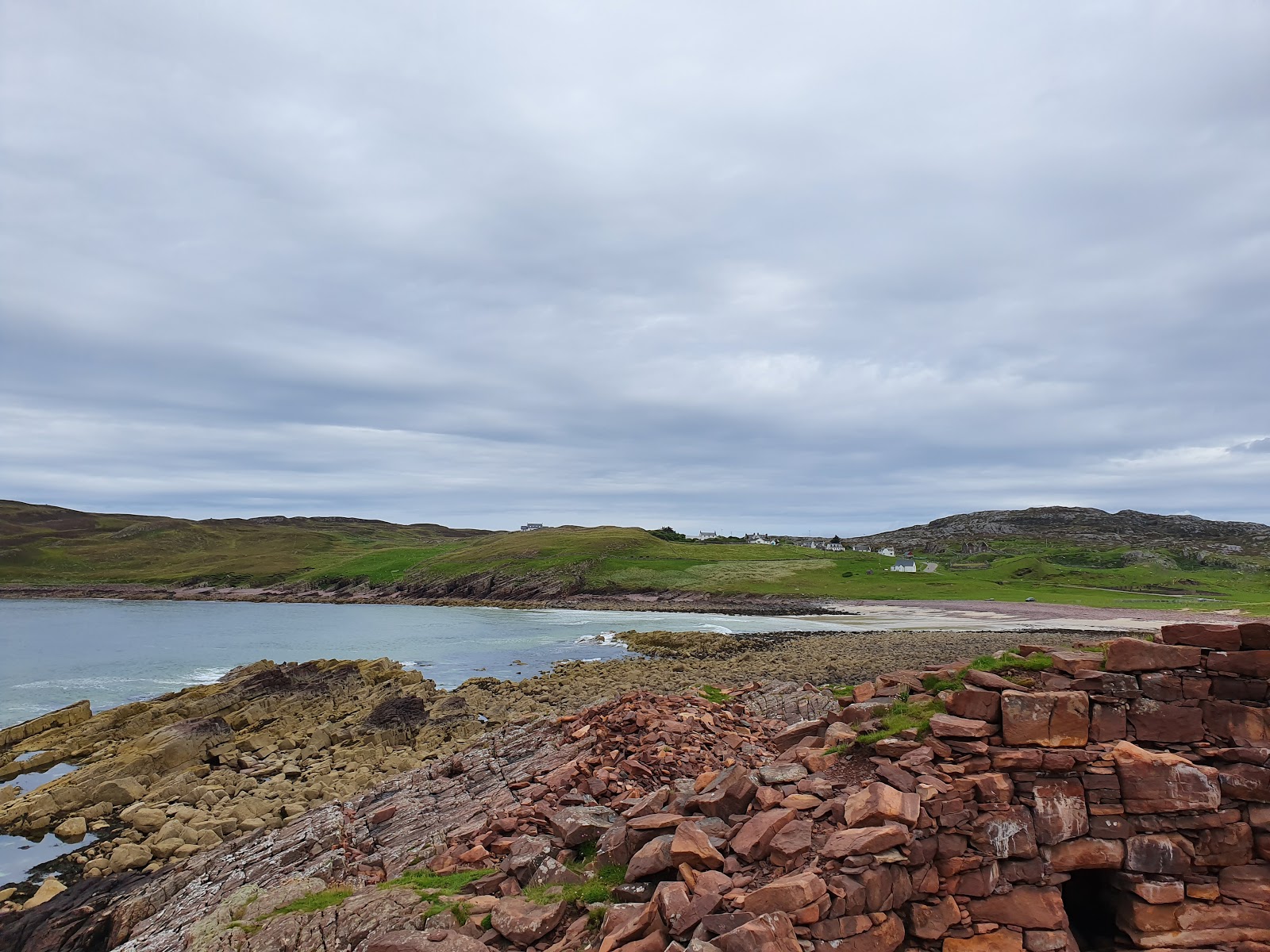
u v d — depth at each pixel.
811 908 10.06
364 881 17.05
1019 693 12.50
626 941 10.78
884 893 10.76
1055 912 11.32
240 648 80.31
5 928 19.08
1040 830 11.80
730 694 32.28
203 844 24.41
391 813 22.16
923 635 73.81
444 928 12.17
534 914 12.16
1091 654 13.98
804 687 35.06
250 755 35.22
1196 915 11.41
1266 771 11.65
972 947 11.06
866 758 13.59
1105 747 12.20
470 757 27.14
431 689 52.47
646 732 22.41
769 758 20.02
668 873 12.31
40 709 48.91
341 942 12.74
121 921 18.59
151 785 31.19
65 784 30.00
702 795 14.56
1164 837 11.70
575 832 15.23
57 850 24.70
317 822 22.52
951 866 11.45
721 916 10.16
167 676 62.09
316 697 48.31
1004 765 12.12
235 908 15.59
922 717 14.26
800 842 11.26
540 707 44.03
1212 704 12.30
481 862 16.11
